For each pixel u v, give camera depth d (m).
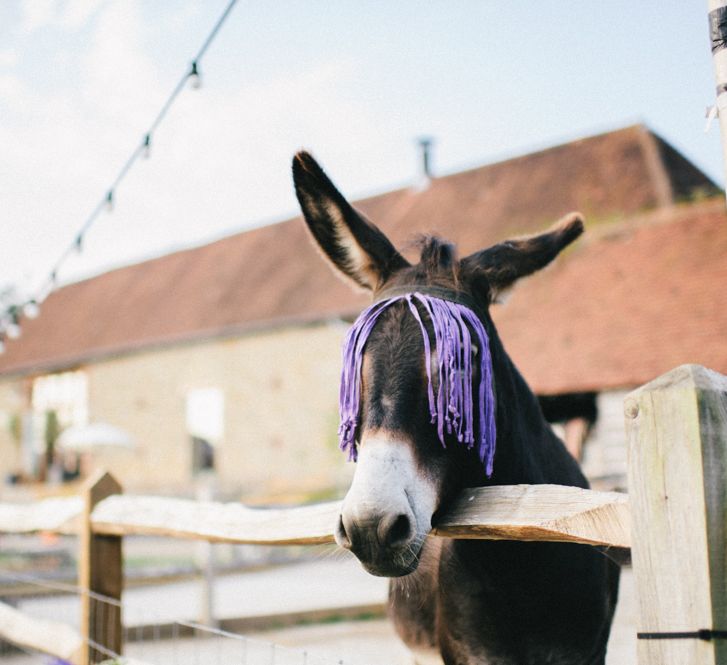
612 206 19.27
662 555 1.46
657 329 13.95
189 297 28.77
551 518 1.78
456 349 2.15
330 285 24.42
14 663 5.71
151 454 28.16
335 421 23.42
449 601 2.58
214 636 7.25
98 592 3.61
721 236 15.00
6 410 33.00
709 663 1.39
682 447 1.44
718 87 2.10
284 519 2.55
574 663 2.68
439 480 2.10
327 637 7.47
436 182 25.25
